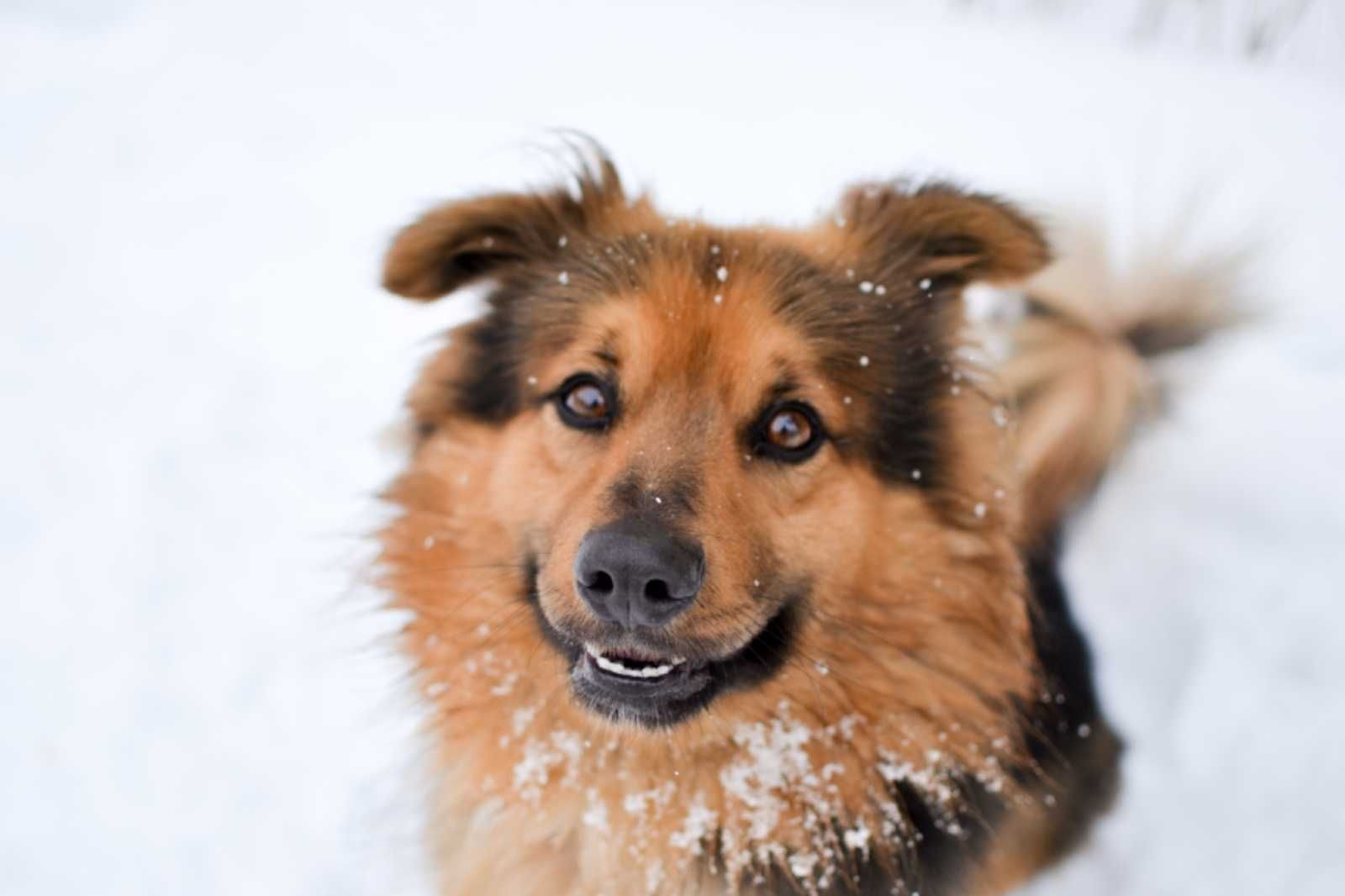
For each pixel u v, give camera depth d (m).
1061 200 1.01
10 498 1.02
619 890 0.73
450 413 0.76
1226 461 1.12
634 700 0.68
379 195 1.67
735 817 0.72
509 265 0.78
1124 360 0.97
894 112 2.20
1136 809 0.87
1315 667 0.95
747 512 0.69
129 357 1.23
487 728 0.74
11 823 0.82
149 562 0.98
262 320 1.32
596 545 0.66
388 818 0.81
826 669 0.71
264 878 0.80
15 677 0.90
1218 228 1.61
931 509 0.73
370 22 2.56
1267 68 2.81
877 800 0.72
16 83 2.00
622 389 0.71
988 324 0.98
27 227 1.51
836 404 0.71
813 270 0.74
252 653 0.92
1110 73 2.63
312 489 1.05
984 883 0.76
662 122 2.04
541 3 2.86
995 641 0.74
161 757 0.86
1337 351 1.35
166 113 1.94
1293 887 0.83
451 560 0.74
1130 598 1.00
